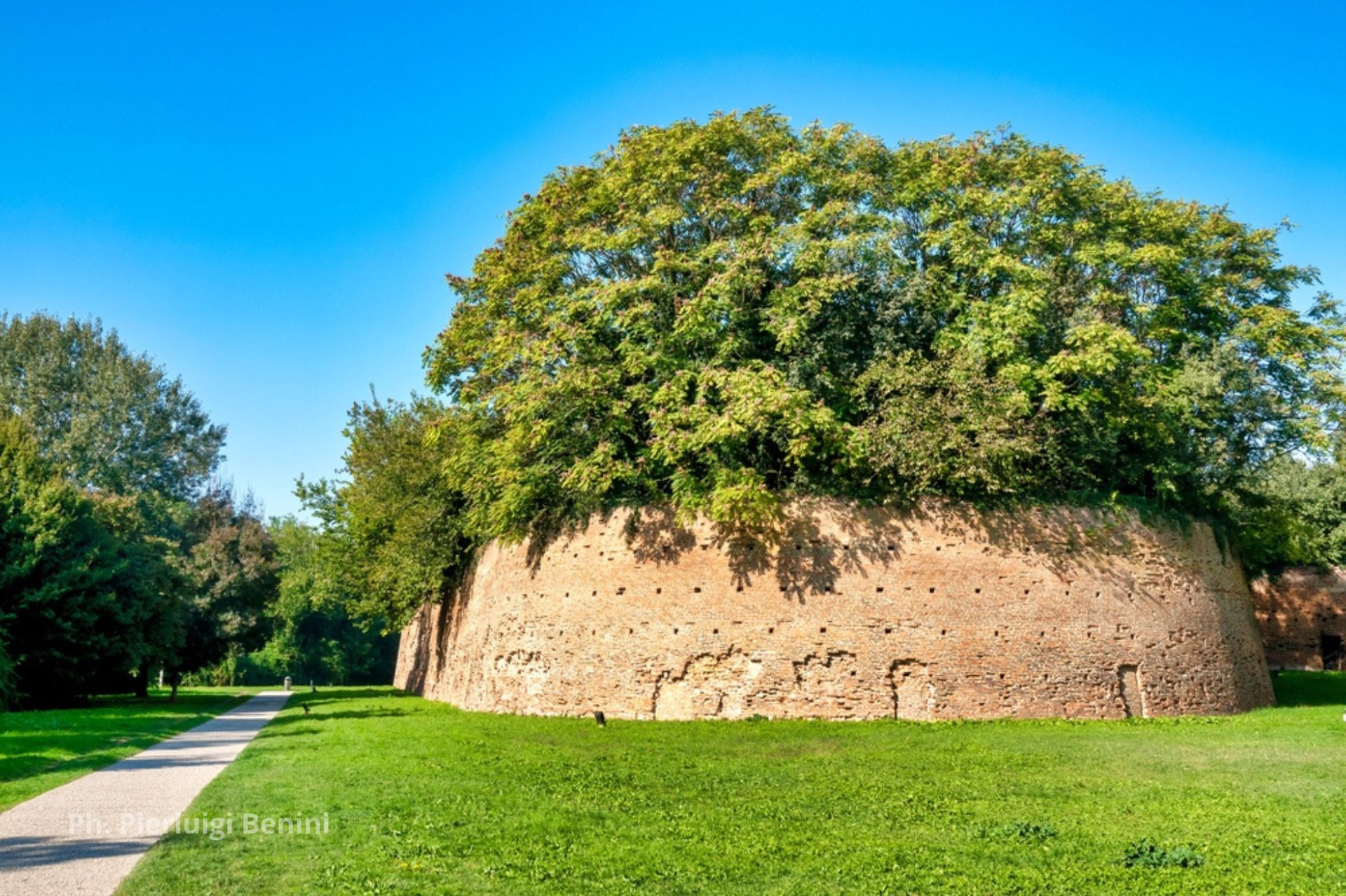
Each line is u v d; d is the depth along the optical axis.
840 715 26.89
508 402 29.64
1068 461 28.95
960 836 12.94
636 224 30.58
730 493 26.47
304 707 37.81
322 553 51.03
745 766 19.19
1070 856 11.89
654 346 28.73
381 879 10.60
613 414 28.69
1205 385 30.34
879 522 28.12
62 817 13.77
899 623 27.38
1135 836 12.80
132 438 74.94
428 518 41.66
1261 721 25.84
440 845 12.22
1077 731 24.16
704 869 11.33
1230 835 12.79
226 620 54.84
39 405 70.81
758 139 32.34
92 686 43.62
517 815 14.16
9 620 36.81
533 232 33.84
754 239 29.30
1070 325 29.44
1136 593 28.52
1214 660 29.44
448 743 22.95
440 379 34.72
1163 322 33.03
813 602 27.70
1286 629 51.53
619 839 12.76
